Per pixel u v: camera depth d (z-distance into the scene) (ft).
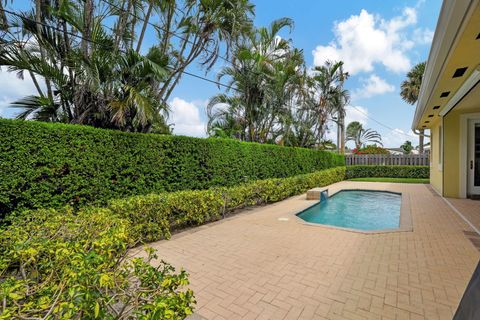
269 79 33.01
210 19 23.76
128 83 17.07
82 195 14.40
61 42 16.98
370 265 11.06
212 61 25.61
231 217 20.93
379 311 7.77
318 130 47.98
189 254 12.60
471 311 3.73
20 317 3.77
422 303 8.12
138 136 17.31
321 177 40.86
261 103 33.83
